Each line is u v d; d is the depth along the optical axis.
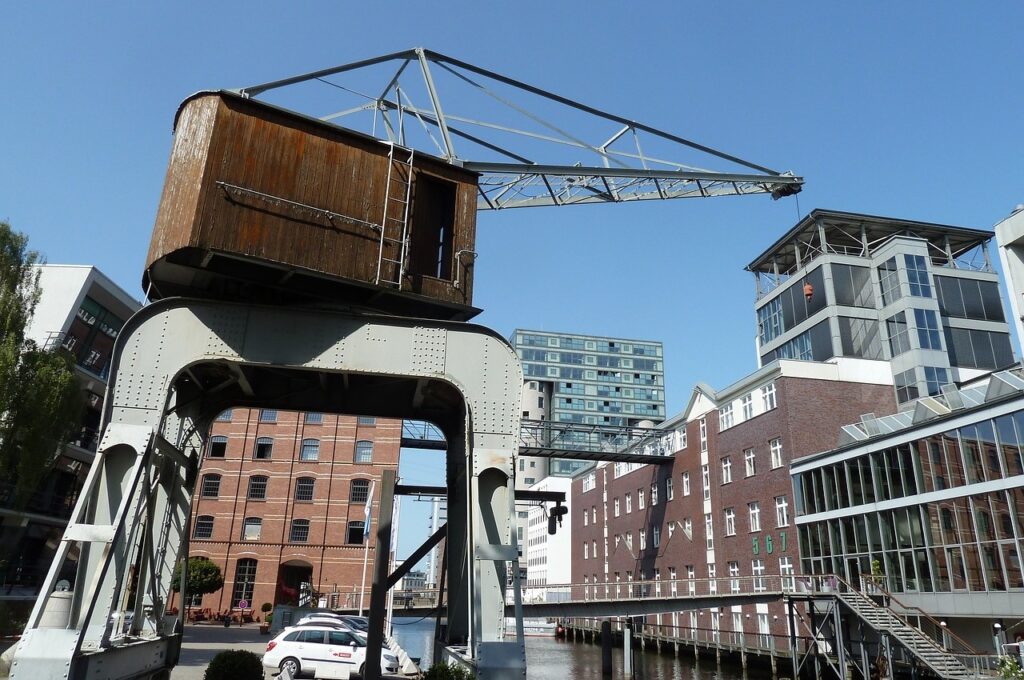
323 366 10.98
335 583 52.62
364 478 55.38
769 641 38.75
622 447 60.22
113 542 8.81
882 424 35.56
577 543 77.06
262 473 55.34
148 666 10.38
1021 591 25.91
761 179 27.02
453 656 10.85
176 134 11.62
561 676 39.41
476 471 10.90
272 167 11.24
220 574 48.22
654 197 25.92
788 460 41.06
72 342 40.91
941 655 25.91
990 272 49.25
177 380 12.31
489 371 11.57
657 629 53.75
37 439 27.33
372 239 11.87
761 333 56.91
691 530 51.81
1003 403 27.52
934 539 30.25
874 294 47.59
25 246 28.83
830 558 36.59
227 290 12.05
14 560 37.06
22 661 7.82
